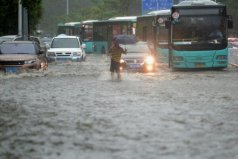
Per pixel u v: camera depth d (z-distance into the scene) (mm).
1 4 84688
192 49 47500
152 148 15078
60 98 27500
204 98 27250
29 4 65688
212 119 20250
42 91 30984
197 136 16828
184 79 39375
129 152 14586
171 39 47938
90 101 26094
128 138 16562
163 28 54844
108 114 21688
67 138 16703
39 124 19422
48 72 45688
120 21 80938
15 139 16656
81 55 59312
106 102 25672
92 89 32031
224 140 16172
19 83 36156
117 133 17438
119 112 22250
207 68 48594
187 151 14656
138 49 48125
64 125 19109
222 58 47719
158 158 13852
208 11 47594
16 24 87500
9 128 18672
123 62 46375
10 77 40781
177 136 16844
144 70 46562
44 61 45969
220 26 47562
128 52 47594
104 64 57375
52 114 21859
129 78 40344
